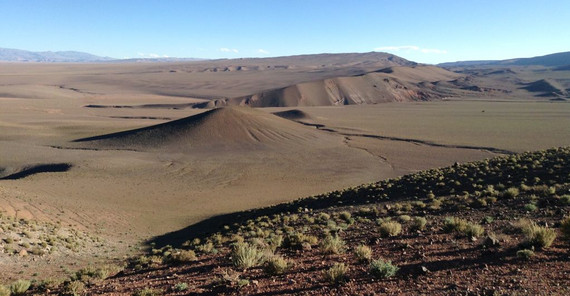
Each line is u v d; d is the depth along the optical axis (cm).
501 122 13838
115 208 4094
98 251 2464
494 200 1888
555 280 663
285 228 2086
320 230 1794
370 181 6275
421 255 957
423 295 675
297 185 6047
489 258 844
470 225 1162
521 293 623
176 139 9925
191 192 5450
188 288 936
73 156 8025
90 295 1058
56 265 2003
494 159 3497
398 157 8425
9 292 1202
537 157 3022
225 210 4388
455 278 741
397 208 2205
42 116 15238
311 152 9231
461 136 10919
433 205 2094
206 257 1413
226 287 881
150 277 1198
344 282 802
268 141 10262
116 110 19200
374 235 1386
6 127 11625
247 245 1343
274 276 926
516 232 1098
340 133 12144
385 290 727
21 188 4278
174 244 2659
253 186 5981
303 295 759
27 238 2294
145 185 5803
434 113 17575
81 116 16138
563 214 1322
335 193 3478
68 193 4678
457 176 3052
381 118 15912
